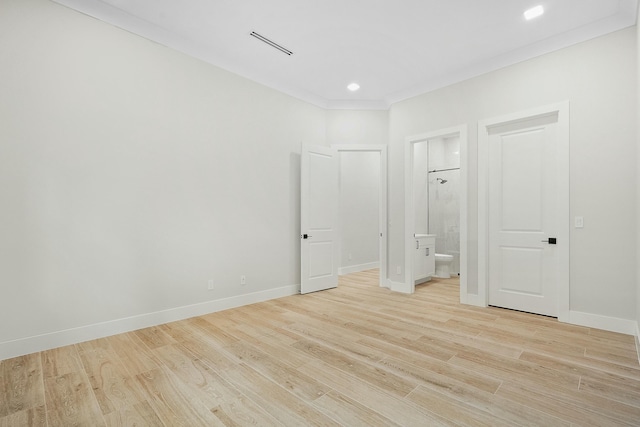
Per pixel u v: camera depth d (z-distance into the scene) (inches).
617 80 113.4
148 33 120.6
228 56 143.3
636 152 108.5
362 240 258.2
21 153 94.8
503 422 62.6
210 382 78.7
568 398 70.9
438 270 224.4
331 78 165.2
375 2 108.0
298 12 113.6
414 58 144.6
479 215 147.4
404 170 180.1
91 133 107.6
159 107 124.3
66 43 103.0
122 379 80.1
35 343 96.1
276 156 167.9
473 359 91.2
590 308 118.3
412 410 66.8
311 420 63.7
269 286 163.3
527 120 136.7
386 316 133.0
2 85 92.0
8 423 63.0
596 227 117.3
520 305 139.0
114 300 112.0
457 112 156.7
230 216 147.1
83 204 105.7
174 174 128.3
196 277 134.6
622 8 107.7
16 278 93.7
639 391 73.6
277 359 91.7
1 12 92.2
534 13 112.3
